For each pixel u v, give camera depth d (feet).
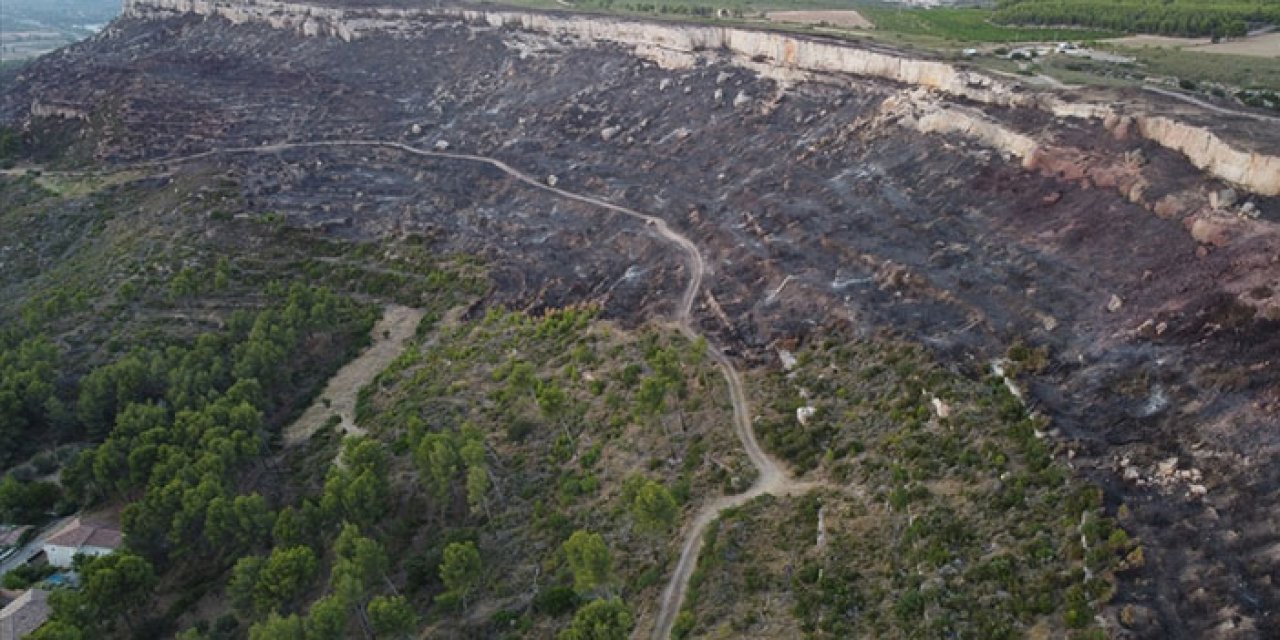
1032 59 385.70
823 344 260.01
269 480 297.74
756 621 177.27
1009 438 195.72
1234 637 138.00
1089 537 161.38
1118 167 277.03
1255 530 154.61
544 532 233.96
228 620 239.30
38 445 335.67
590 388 284.41
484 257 408.05
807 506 202.18
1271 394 178.40
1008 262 267.39
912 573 172.55
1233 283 211.82
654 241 369.50
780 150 406.21
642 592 198.49
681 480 226.79
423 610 225.76
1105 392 200.85
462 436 264.52
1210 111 285.43
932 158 341.21
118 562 237.25
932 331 246.68
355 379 353.31
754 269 316.81
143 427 304.50
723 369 269.64
